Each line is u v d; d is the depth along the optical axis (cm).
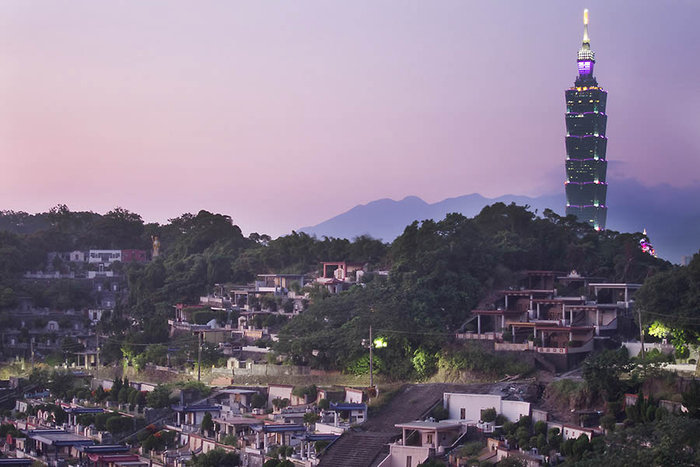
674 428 9838
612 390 13275
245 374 18625
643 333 15975
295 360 18162
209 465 13712
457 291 18675
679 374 13975
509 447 12800
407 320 17700
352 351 17350
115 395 17950
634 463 9606
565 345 16312
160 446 15388
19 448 16675
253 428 14725
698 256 15925
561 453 11956
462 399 14475
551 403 13975
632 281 19562
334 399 16025
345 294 19462
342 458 13600
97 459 14775
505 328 17588
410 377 17012
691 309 15300
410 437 13638
